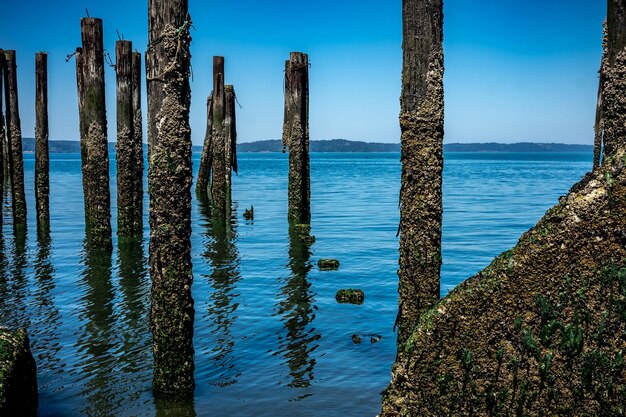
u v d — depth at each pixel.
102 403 6.27
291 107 18.58
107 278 11.64
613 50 4.60
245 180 48.44
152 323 6.15
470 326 3.81
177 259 5.92
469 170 70.06
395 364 4.06
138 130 17.02
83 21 13.34
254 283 11.54
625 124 4.57
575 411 3.68
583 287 3.63
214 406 6.23
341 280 11.84
